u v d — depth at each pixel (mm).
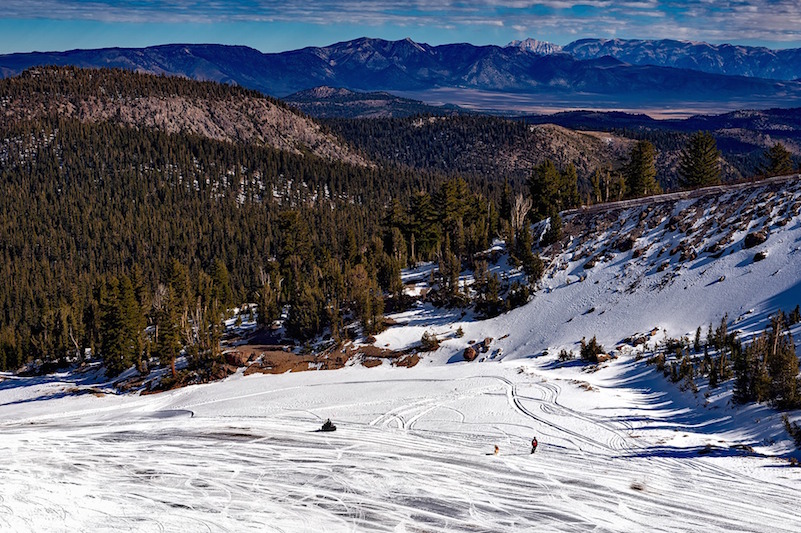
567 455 36188
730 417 38531
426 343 70750
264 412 50719
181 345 79625
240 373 68688
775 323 46281
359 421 46094
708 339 52312
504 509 29344
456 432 42000
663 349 55062
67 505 31500
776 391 37656
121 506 31281
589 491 30781
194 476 35469
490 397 49688
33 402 67438
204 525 28891
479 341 70375
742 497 28812
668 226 75188
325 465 36562
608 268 74250
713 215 72438
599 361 56281
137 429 47469
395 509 29922
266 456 38719
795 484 29547
